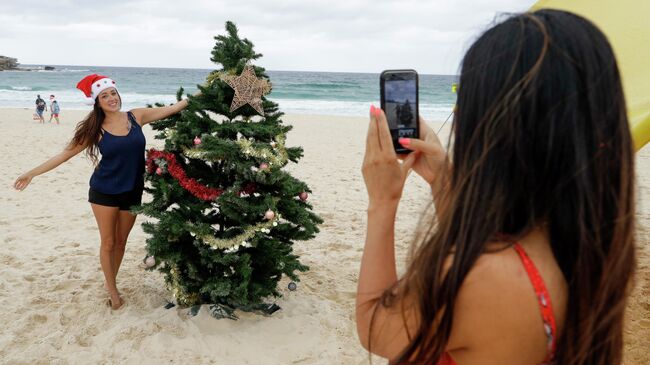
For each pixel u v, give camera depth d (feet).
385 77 3.95
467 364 2.95
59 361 11.68
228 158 12.16
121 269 17.37
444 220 2.88
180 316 13.39
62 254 18.85
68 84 204.54
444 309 2.80
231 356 11.87
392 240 3.32
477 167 2.72
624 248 2.71
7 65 394.11
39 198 27.32
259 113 12.92
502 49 2.74
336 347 12.48
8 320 13.58
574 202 2.60
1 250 19.13
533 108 2.58
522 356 2.76
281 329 13.04
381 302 3.06
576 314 2.72
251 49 12.98
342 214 25.29
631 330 12.41
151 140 53.57
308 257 18.95
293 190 12.52
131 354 11.87
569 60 2.60
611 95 2.63
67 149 13.08
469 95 2.85
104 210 13.35
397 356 3.08
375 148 3.27
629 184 2.72
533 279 2.66
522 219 2.74
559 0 14.62
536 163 2.63
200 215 12.80
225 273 13.14
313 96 162.50
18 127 64.34
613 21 12.73
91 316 13.74
